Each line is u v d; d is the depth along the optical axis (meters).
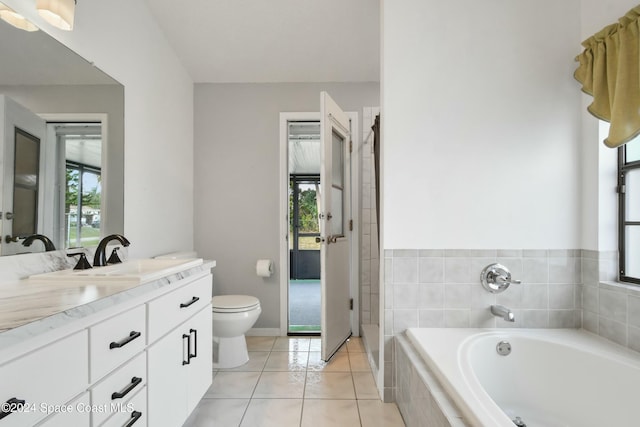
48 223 1.30
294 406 1.73
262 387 1.93
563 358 1.46
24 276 1.19
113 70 1.71
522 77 1.74
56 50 1.34
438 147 1.75
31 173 1.22
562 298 1.72
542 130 1.73
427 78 1.75
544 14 1.74
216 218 2.86
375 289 2.80
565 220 1.72
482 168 1.74
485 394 1.04
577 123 1.72
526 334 1.60
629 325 1.42
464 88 1.75
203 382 1.61
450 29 1.75
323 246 2.27
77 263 1.36
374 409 1.70
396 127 1.76
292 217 6.12
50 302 0.84
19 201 1.17
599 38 1.46
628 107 1.31
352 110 2.87
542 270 1.72
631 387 1.24
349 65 2.68
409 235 1.76
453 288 1.75
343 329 2.62
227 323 2.14
